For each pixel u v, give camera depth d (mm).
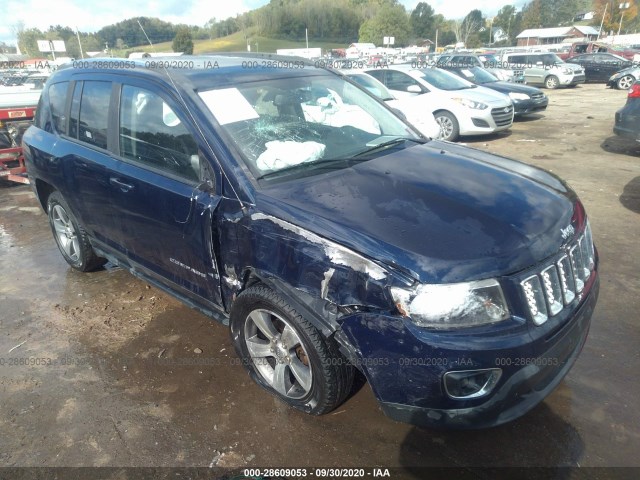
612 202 5949
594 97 17484
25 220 6234
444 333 2039
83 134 3766
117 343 3518
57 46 24938
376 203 2439
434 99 10305
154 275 3451
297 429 2674
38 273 4699
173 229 2979
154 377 3141
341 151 3121
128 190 3225
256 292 2615
